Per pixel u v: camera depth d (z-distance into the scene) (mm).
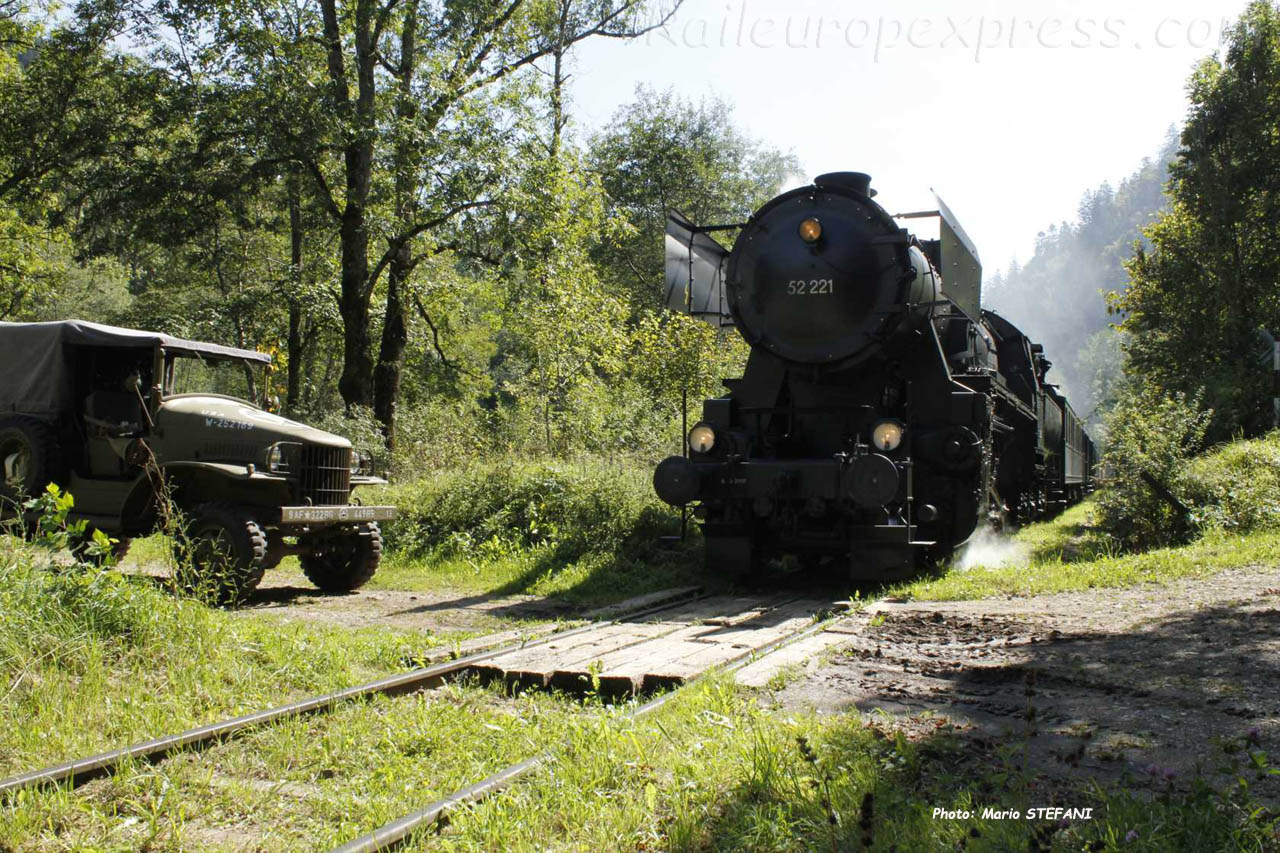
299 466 9812
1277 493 12344
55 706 4961
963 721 4941
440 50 21266
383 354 22344
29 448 9742
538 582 10547
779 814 3561
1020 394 15320
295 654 6430
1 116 21016
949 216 10438
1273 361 27281
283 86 18734
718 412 10508
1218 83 30703
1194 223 31344
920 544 9500
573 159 22516
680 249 10883
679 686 5637
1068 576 9367
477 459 15656
